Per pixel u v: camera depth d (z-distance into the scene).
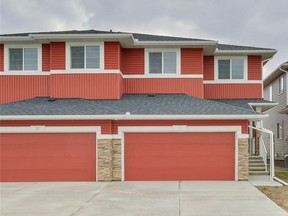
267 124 37.53
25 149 18.64
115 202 13.50
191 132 18.67
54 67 21.45
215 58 24.91
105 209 12.45
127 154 18.66
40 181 18.53
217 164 18.58
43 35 20.98
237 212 11.92
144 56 22.73
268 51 24.33
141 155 18.66
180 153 18.67
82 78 21.41
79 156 18.56
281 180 18.31
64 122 18.56
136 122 18.66
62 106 19.58
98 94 21.33
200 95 22.53
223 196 14.45
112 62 21.39
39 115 18.28
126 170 18.62
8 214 11.90
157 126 18.64
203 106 19.67
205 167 18.61
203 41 22.17
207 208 12.47
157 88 22.66
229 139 18.62
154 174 18.64
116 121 18.64
